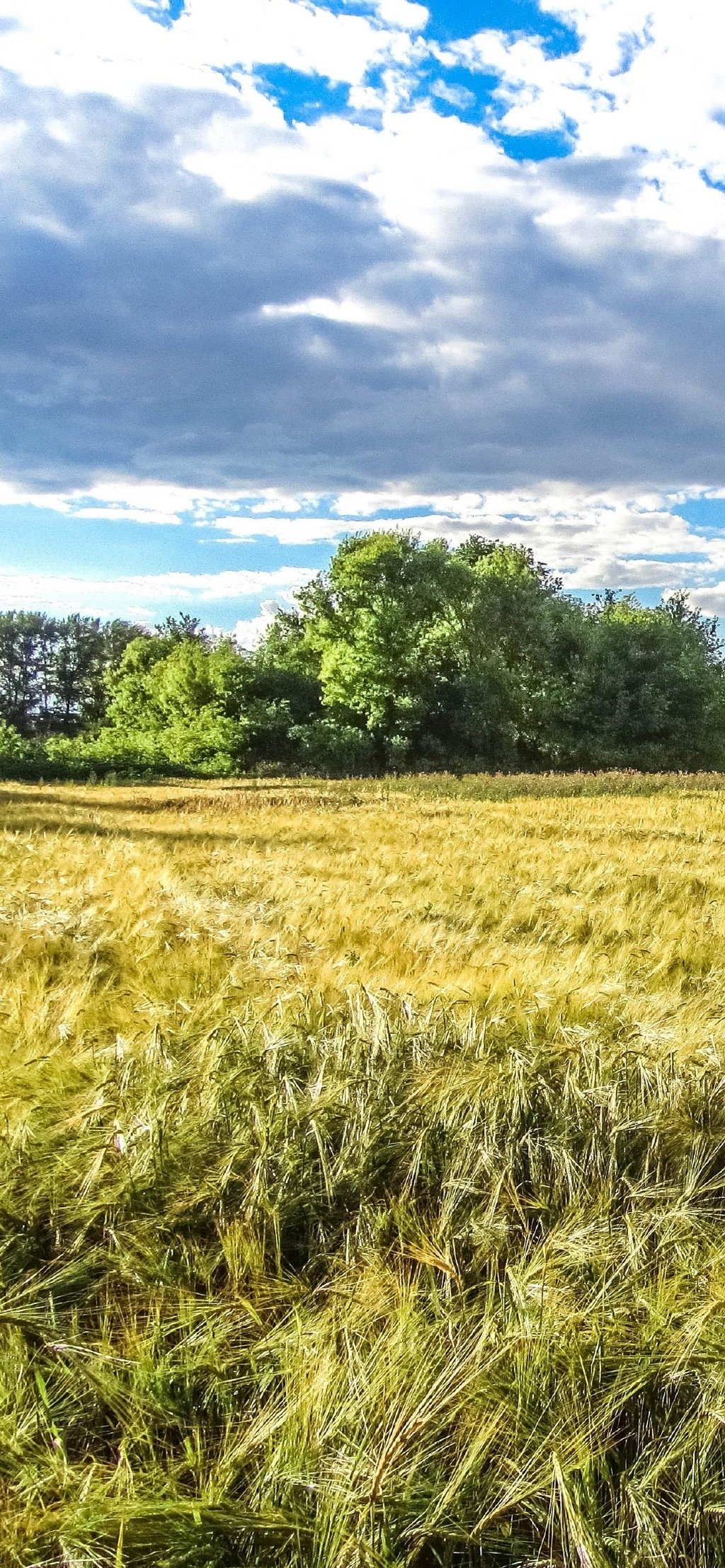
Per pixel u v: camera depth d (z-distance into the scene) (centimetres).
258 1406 258
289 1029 436
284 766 5116
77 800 2617
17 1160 333
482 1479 240
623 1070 412
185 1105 369
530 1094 389
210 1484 229
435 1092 388
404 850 1398
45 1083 385
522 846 1458
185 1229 321
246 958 593
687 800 2622
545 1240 315
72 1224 316
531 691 5553
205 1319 278
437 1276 308
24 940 621
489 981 549
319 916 779
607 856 1334
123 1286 296
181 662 5456
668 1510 242
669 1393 268
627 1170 356
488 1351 265
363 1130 365
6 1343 266
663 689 5688
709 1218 338
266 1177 334
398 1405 247
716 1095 404
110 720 8750
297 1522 223
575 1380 261
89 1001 498
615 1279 300
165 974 545
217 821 1984
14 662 9444
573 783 3192
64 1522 216
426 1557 230
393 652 5300
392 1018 454
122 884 886
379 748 5322
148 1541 216
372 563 5438
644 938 751
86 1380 257
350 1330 271
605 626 5922
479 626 5500
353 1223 330
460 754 5438
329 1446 242
